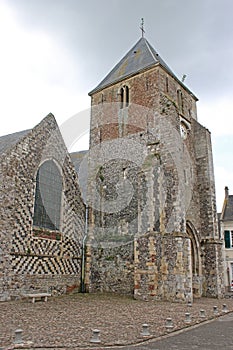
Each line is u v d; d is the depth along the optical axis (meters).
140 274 16.66
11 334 7.74
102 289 18.88
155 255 16.56
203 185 21.95
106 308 12.93
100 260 19.44
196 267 20.20
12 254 14.93
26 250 15.67
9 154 15.64
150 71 21.77
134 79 22.47
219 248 20.73
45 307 12.78
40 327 8.68
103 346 6.96
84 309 12.46
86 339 7.46
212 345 7.30
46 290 16.47
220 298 19.45
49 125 18.56
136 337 7.82
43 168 17.72
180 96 23.19
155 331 8.59
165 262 16.52
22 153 16.39
